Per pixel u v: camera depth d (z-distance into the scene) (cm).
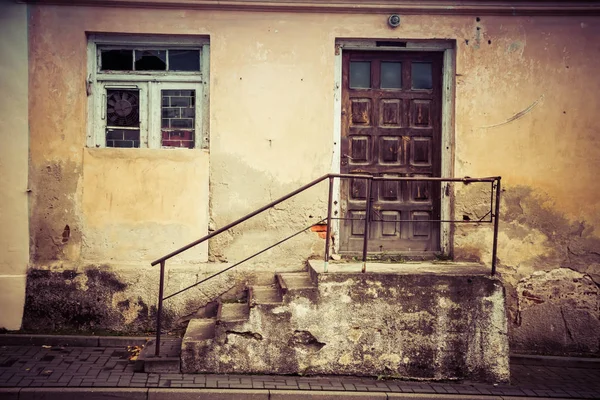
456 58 648
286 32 639
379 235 674
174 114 653
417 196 676
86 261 625
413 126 676
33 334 604
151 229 630
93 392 472
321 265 591
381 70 674
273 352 533
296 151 641
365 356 538
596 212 651
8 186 618
